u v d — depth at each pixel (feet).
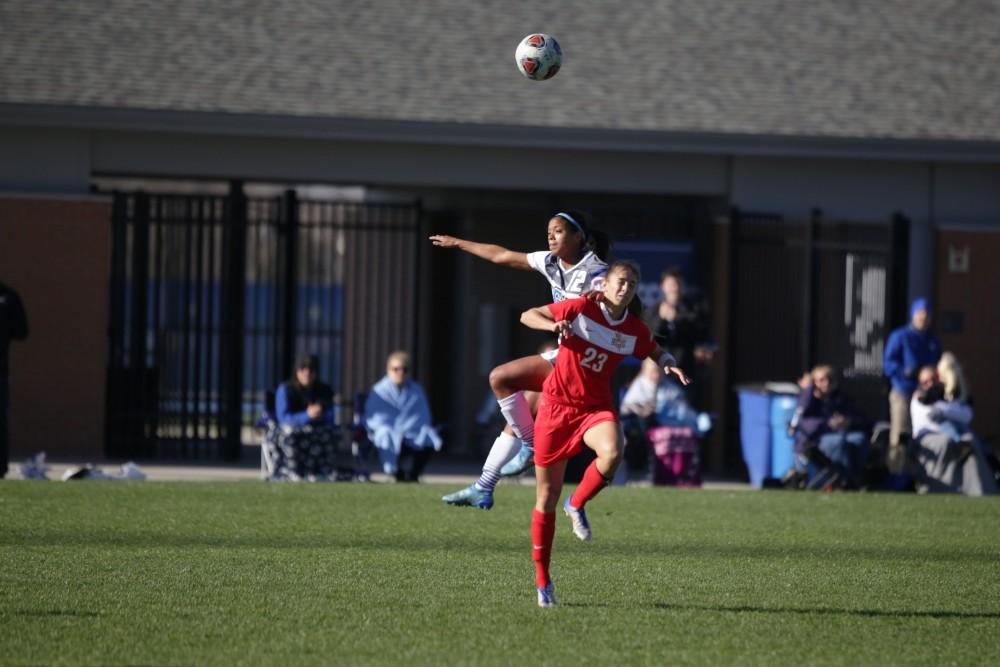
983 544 132.05
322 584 101.55
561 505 153.07
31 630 84.53
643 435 196.34
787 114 249.75
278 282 232.53
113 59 239.91
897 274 237.25
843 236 241.76
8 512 135.85
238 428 227.20
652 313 203.51
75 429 228.63
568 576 107.76
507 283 268.62
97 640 82.53
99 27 247.50
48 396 228.02
